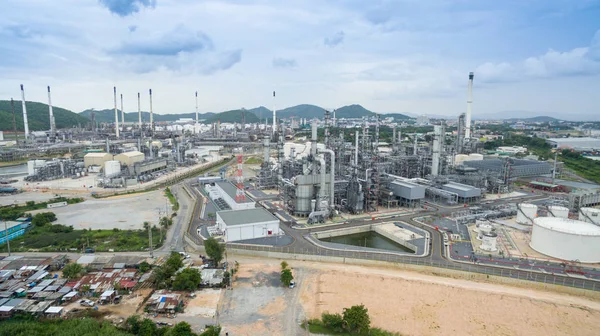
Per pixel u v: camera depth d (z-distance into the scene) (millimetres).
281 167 193250
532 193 186625
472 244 113375
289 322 73312
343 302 81750
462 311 78438
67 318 71000
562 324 73562
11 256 100250
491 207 154750
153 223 136375
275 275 93000
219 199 168875
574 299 80438
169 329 65625
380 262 100000
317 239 119188
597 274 90938
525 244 113000
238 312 75938
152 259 99750
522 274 91000
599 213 118125
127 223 137125
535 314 76125
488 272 92062
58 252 106250
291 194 150000
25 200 173250
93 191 195000
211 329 65188
